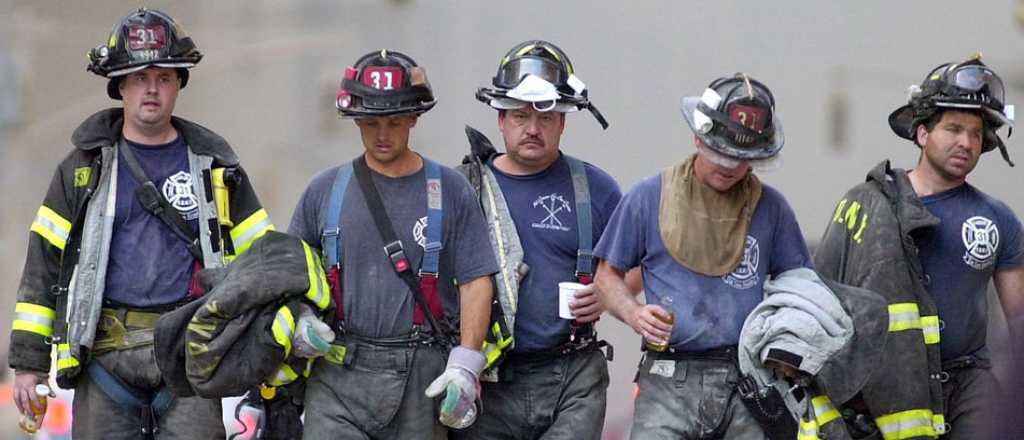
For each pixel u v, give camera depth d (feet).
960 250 79.20
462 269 71.87
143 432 74.74
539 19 408.05
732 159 69.67
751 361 70.85
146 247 73.67
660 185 73.20
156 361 70.13
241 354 68.28
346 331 70.95
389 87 69.62
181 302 73.97
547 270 77.87
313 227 72.18
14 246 341.21
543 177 78.79
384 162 71.61
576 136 394.93
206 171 74.54
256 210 75.72
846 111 394.93
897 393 76.23
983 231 79.30
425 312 70.90
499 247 77.41
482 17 404.16
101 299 73.05
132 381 74.02
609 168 398.83
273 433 73.82
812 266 74.08
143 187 73.41
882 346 70.49
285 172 404.98
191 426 74.28
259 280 67.97
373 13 417.28
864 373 70.28
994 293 81.41
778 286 71.72
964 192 80.28
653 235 72.54
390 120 70.18
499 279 76.74
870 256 77.97
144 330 73.51
